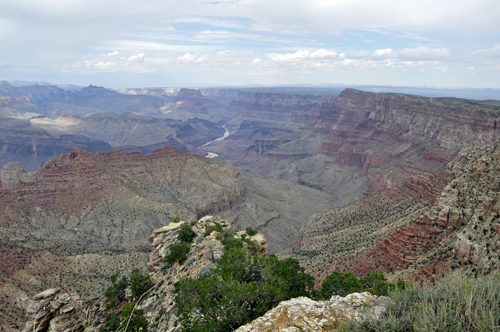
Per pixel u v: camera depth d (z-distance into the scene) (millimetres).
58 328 48531
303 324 16172
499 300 12438
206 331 22688
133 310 41312
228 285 25688
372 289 38625
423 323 12312
